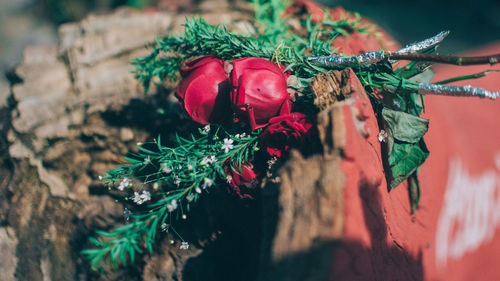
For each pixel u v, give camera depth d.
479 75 0.54
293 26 0.73
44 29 2.20
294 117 0.49
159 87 0.69
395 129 0.52
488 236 0.82
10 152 0.70
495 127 1.01
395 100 0.53
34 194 0.68
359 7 2.34
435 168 0.74
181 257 0.62
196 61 0.54
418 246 0.61
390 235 0.54
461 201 0.78
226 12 0.80
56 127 0.71
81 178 0.68
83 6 1.77
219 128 0.55
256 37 0.65
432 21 2.28
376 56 0.51
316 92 0.52
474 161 0.89
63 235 0.67
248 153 0.54
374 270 0.49
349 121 0.49
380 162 0.53
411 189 0.61
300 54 0.58
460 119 0.98
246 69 0.50
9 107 0.76
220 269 0.61
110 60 0.75
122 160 0.67
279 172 0.50
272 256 0.47
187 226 0.62
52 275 0.66
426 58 0.49
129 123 0.68
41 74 0.76
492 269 0.79
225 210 0.59
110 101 0.70
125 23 0.79
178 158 0.54
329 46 0.60
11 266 0.67
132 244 0.51
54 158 0.69
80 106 0.71
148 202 0.63
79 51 0.76
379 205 0.50
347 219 0.46
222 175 0.55
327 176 0.48
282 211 0.49
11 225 0.68
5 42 2.13
